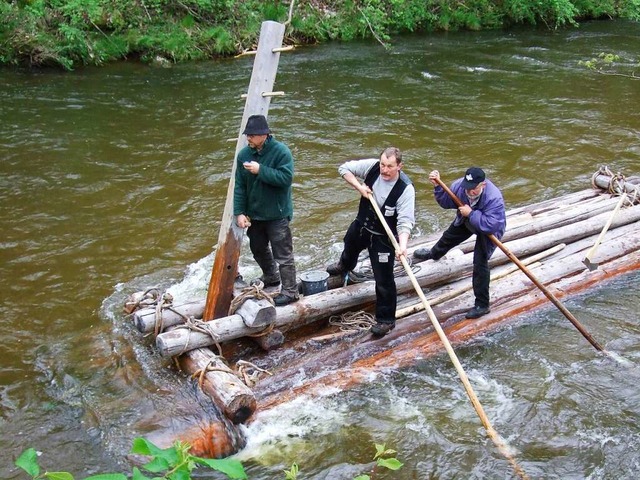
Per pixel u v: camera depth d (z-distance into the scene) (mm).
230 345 5723
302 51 18266
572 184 9906
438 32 21453
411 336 5977
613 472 4574
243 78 15336
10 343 5949
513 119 12930
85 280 7090
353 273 6305
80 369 5504
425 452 4754
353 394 5309
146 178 9844
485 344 5945
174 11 17750
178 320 5609
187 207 8953
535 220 7707
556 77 15969
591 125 12578
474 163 10719
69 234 8117
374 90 14727
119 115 12602
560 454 4738
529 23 23031
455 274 6715
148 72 15664
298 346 5746
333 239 8117
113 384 5289
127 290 6891
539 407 5188
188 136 11633
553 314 6406
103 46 16172
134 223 8461
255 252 5949
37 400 5160
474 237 7266
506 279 6809
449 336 6004
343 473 4574
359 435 4902
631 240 7566
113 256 7629
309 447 4793
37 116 12336
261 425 4961
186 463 2514
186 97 13836
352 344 5824
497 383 5469
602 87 15148
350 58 17578
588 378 5527
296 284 5852
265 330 5598
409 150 11234
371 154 11023
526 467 4617
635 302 6609
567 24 23172
